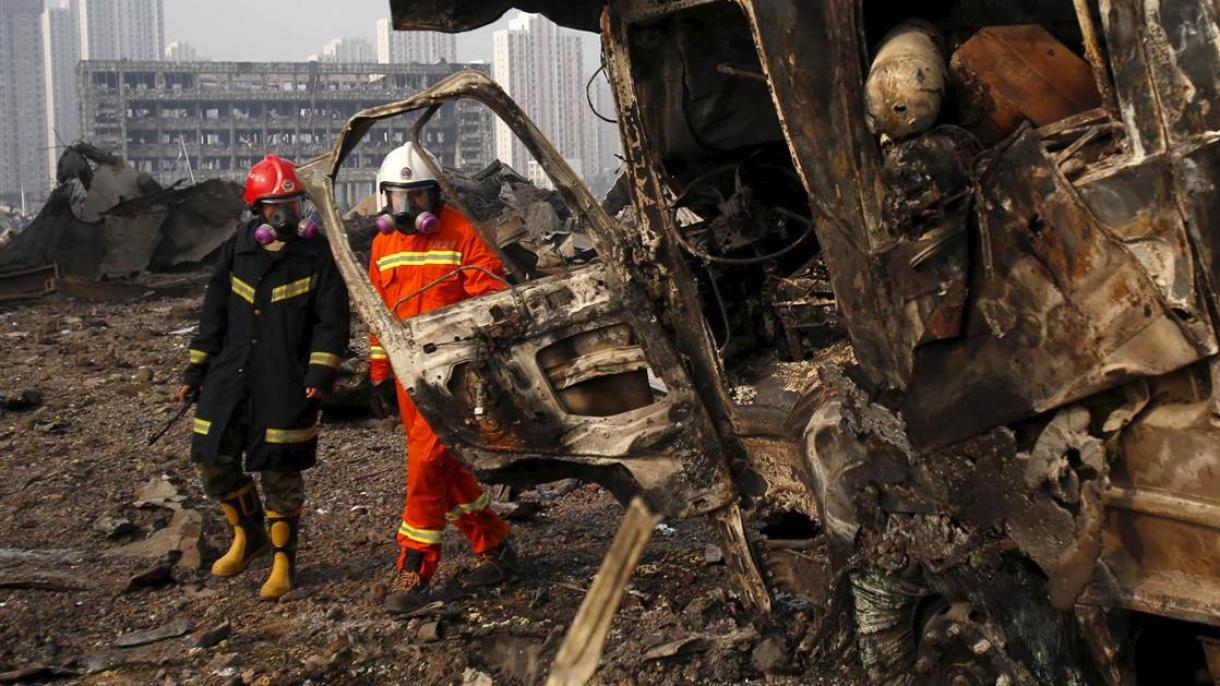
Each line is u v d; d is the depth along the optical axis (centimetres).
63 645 468
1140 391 280
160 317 1475
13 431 848
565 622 462
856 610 367
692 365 437
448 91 441
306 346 511
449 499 498
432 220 481
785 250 440
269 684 417
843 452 358
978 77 316
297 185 507
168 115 13338
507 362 428
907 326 321
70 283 1683
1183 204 263
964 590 329
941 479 321
